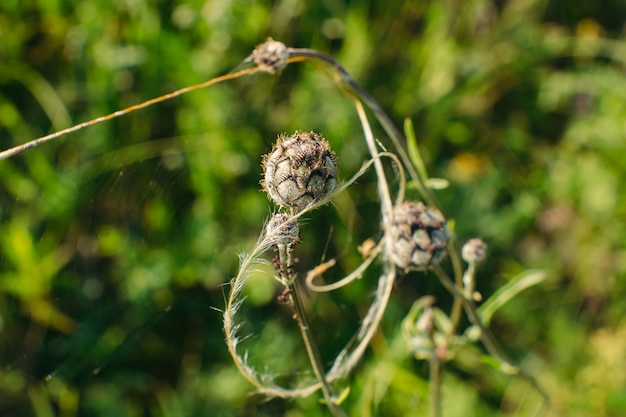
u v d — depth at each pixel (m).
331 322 0.60
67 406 0.58
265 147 0.63
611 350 0.61
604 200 0.67
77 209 0.60
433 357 0.51
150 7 0.63
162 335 0.60
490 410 0.60
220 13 0.65
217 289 0.60
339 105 0.64
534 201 0.68
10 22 0.63
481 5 0.71
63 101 0.62
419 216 0.45
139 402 0.59
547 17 0.76
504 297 0.51
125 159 0.62
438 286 0.62
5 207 0.60
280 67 0.48
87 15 0.63
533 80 0.72
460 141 0.69
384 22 0.69
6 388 0.58
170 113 0.63
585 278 0.65
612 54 0.74
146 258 0.61
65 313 0.59
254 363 0.59
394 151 0.63
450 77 0.70
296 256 0.60
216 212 0.61
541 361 0.62
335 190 0.40
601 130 0.69
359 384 0.58
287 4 0.67
